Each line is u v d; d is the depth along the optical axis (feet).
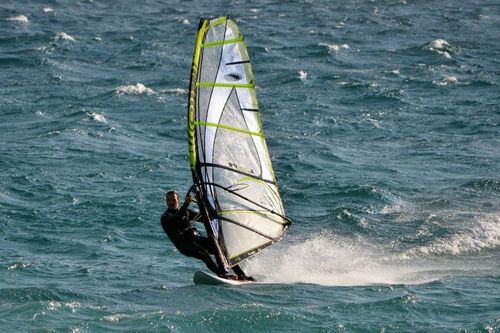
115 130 453.58
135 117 495.82
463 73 622.95
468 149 403.75
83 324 188.03
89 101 542.16
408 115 488.85
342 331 184.03
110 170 374.02
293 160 383.86
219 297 203.62
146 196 331.36
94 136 441.27
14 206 314.96
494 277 223.51
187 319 189.67
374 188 326.85
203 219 204.44
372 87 565.53
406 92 554.46
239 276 216.54
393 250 252.83
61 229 289.74
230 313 191.52
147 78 625.00
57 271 244.01
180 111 510.17
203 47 199.11
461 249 252.21
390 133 446.60
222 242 205.46
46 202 322.34
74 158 393.91
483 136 432.66
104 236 281.33
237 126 205.98
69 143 422.41
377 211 299.58
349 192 326.65
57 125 468.75
